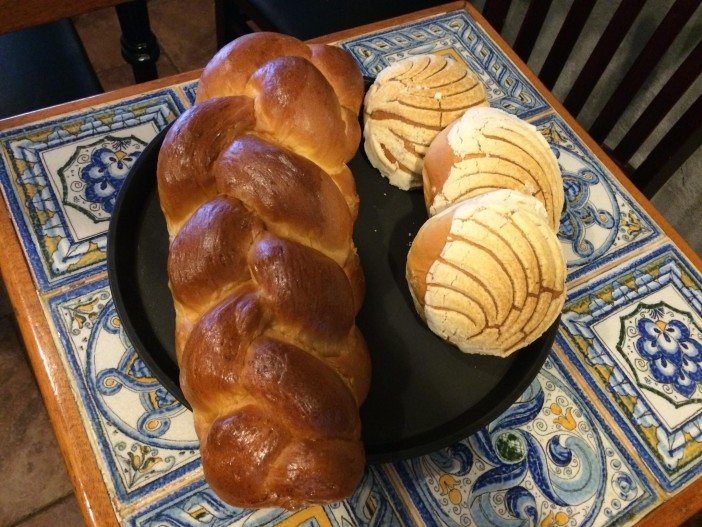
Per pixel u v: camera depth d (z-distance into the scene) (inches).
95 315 17.3
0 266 18.1
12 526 27.9
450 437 15.0
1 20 19.8
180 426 16.0
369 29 25.1
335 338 13.8
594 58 25.4
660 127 30.5
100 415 15.9
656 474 16.6
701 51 21.3
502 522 15.7
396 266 18.2
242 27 32.6
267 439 12.1
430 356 16.7
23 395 30.6
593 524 15.8
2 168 19.5
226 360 12.4
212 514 15.1
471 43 25.3
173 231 16.0
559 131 23.1
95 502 14.8
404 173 18.6
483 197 15.6
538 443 16.8
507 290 14.8
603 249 20.5
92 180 19.7
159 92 21.8
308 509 15.4
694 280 20.2
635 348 18.7
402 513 15.6
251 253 13.6
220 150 14.8
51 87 24.0
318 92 15.8
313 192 14.5
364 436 15.3
